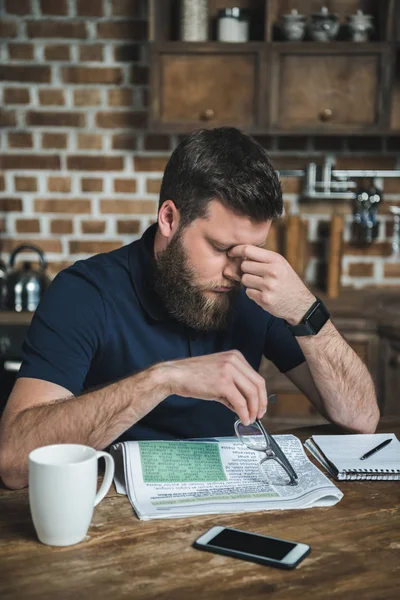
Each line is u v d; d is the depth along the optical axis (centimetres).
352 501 111
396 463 125
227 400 117
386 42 282
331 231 305
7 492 114
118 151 314
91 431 115
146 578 86
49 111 311
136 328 144
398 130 289
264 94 284
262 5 302
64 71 309
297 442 133
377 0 299
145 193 316
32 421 117
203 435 149
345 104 287
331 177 312
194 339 148
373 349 285
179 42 282
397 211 316
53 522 92
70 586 84
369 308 294
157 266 141
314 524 102
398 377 277
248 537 95
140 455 117
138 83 310
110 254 151
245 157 127
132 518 103
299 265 307
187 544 95
